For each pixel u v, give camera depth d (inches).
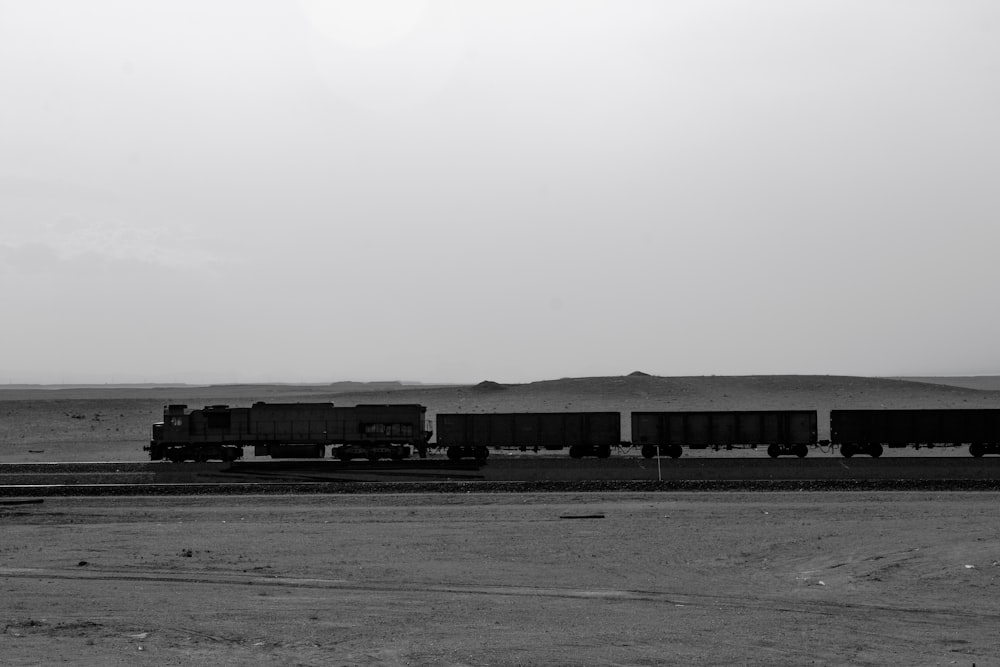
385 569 1196.5
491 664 706.8
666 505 1745.8
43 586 1085.8
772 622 865.5
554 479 2166.6
